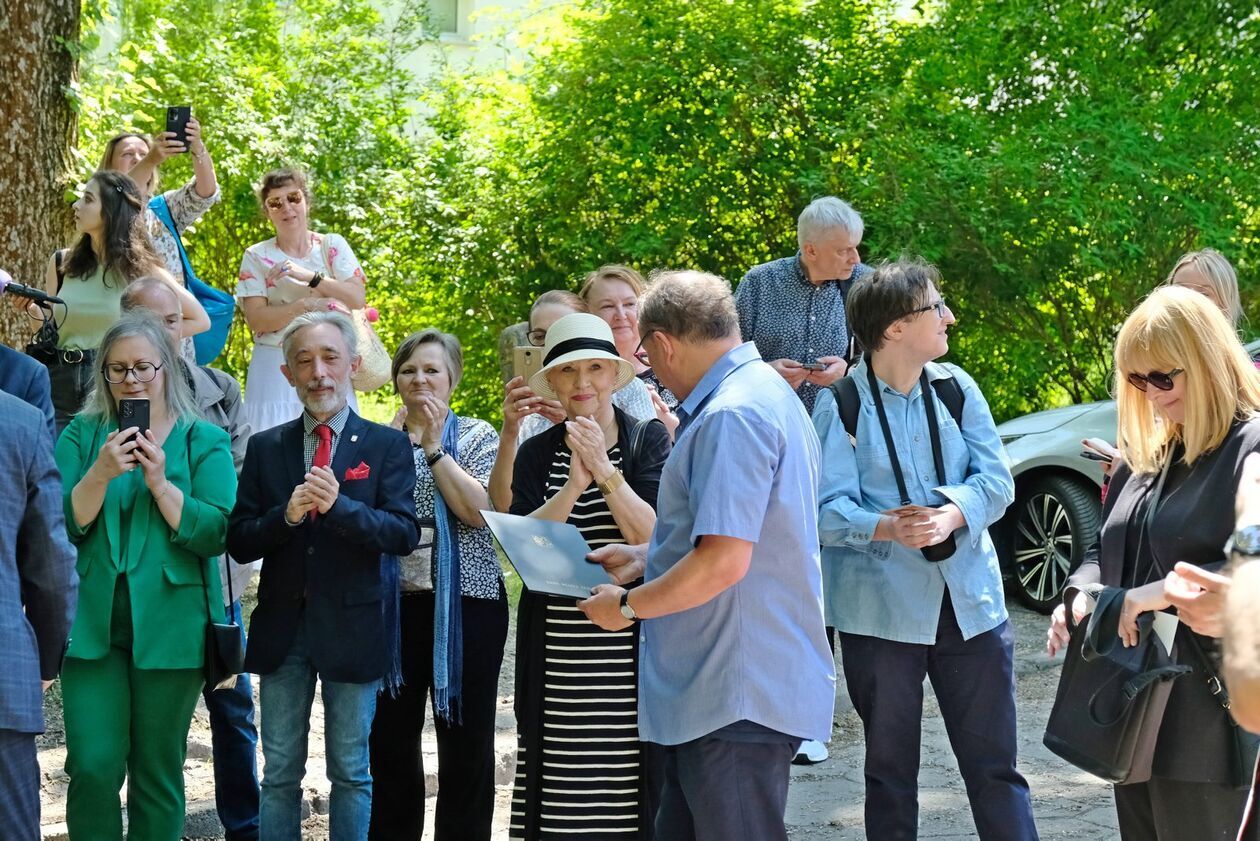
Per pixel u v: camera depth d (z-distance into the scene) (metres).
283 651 4.61
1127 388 3.68
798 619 3.62
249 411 7.16
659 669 3.72
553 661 4.35
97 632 4.57
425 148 14.36
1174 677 3.41
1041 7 11.70
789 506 3.60
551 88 13.17
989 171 10.58
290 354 4.77
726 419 3.54
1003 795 4.33
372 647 4.59
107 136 10.80
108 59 11.84
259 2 14.31
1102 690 3.51
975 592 4.34
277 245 7.30
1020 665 7.60
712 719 3.57
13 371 4.66
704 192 12.50
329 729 4.65
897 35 12.46
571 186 13.03
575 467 4.30
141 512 4.67
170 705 4.63
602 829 4.31
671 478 3.69
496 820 5.61
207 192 7.06
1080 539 8.51
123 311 5.25
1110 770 3.49
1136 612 3.45
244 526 4.62
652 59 12.53
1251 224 11.07
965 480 4.47
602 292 5.37
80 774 4.54
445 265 13.58
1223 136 11.05
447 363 5.11
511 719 6.64
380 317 14.02
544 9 13.83
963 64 11.80
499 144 13.95
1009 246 10.66
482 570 4.90
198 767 6.10
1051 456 8.66
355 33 14.80
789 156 12.23
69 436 4.77
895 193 10.88
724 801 3.59
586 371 4.38
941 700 4.43
